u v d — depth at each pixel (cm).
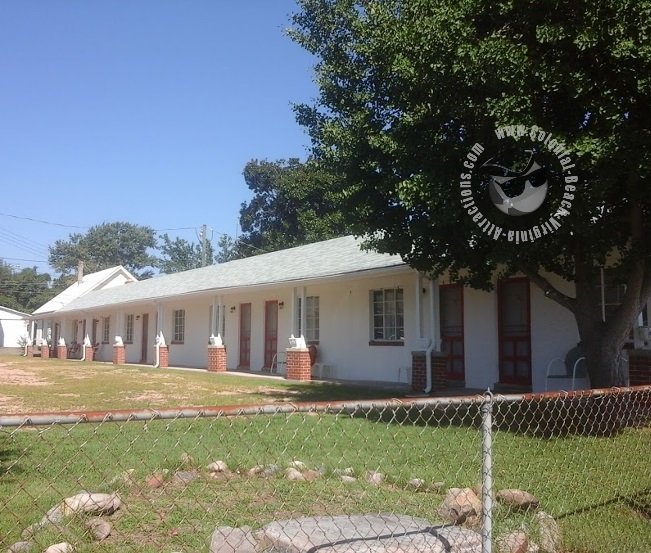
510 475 622
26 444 753
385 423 931
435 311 1423
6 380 1814
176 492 546
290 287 1958
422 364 1405
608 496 565
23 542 417
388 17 927
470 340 1488
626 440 779
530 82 747
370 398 1325
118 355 3019
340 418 978
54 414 292
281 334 2117
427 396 1336
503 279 1347
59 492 516
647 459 686
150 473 587
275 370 2127
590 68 744
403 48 857
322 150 1091
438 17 799
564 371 1274
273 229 4697
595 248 879
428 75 823
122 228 8962
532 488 582
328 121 1088
